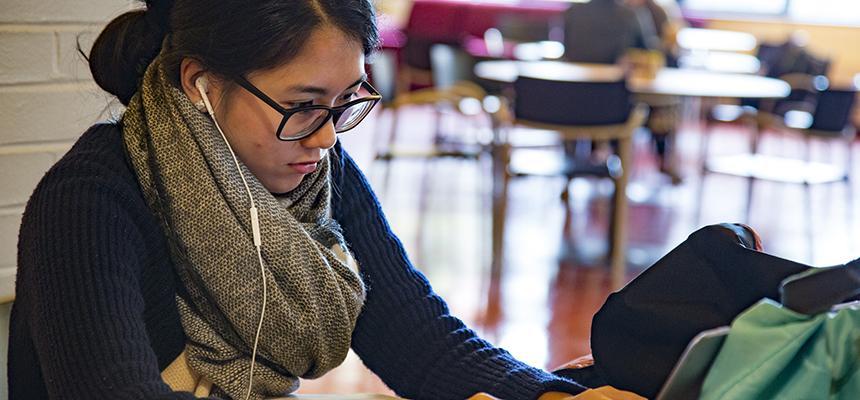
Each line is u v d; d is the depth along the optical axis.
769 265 1.07
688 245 1.13
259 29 1.11
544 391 1.24
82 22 1.69
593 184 6.53
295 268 1.24
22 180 1.68
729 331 0.92
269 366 1.29
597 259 4.74
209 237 1.20
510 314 3.86
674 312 1.09
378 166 6.50
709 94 4.63
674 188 6.53
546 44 7.44
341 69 1.14
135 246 1.17
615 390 1.11
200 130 1.18
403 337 1.39
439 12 9.52
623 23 6.43
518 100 4.49
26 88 1.66
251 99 1.16
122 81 1.26
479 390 1.31
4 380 1.65
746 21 10.07
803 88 6.27
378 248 1.43
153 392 1.04
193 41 1.15
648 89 4.62
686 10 10.31
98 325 1.07
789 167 5.21
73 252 1.11
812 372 0.90
